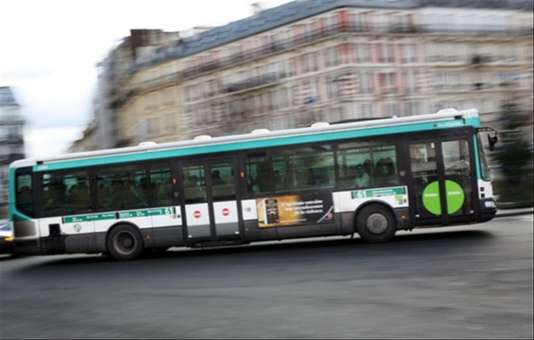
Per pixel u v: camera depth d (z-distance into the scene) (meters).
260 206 17.75
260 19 70.62
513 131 33.22
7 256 24.81
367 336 7.91
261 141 17.89
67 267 18.06
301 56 64.81
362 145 17.67
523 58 70.06
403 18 64.31
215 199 17.89
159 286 12.94
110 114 97.50
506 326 8.16
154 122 82.19
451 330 8.05
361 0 62.22
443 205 17.39
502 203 32.38
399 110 62.88
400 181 17.52
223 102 72.81
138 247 18.12
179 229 17.95
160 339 8.30
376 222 17.55
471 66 66.94
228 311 9.88
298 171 17.77
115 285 13.56
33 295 12.97
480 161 17.41
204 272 14.61
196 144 18.05
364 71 61.34
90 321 9.76
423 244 16.83
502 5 70.19
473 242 16.61
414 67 64.06
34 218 18.47
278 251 17.95
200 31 81.44
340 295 10.66
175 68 78.56
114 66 93.81
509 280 11.18
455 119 17.52
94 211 18.27
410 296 10.25
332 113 62.00
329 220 17.59
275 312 9.59
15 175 18.64
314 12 63.34
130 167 18.22
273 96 67.75
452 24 66.56
